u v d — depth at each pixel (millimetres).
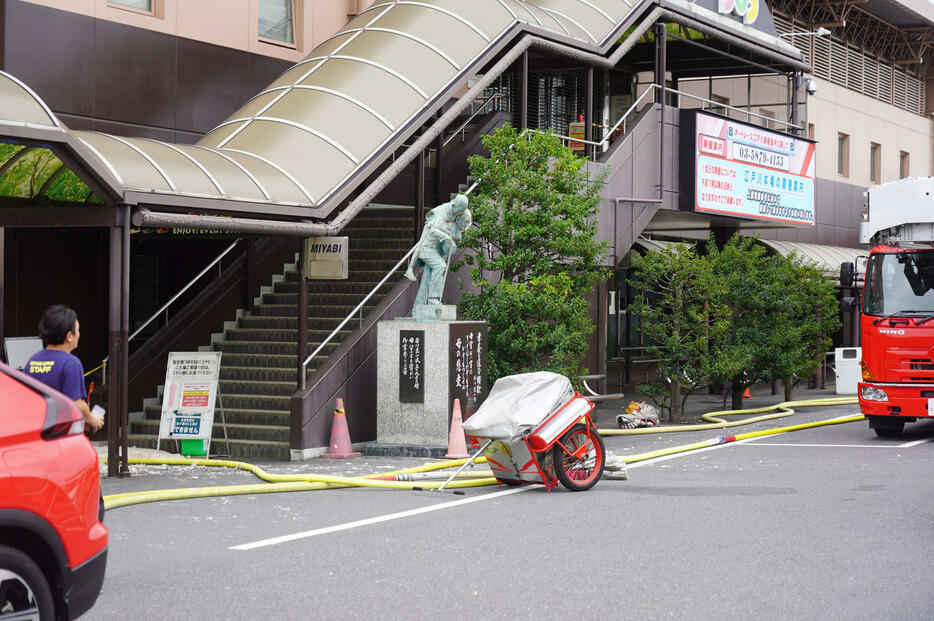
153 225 13055
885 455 14883
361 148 16078
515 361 16812
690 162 22469
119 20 17547
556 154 16969
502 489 12203
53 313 8508
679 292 20484
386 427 15422
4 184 13367
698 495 11539
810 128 35781
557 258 17266
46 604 5102
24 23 16156
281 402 16219
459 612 6844
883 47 41000
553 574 7867
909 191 16953
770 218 25125
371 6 20188
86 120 17031
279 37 20750
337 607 6977
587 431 12164
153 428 16375
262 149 15547
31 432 5176
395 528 9734
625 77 27125
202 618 6730
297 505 11039
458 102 17594
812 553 8531
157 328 20188
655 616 6723
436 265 15617
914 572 7867
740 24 24328
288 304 18766
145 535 9438
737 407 22812
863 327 17125
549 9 20656
